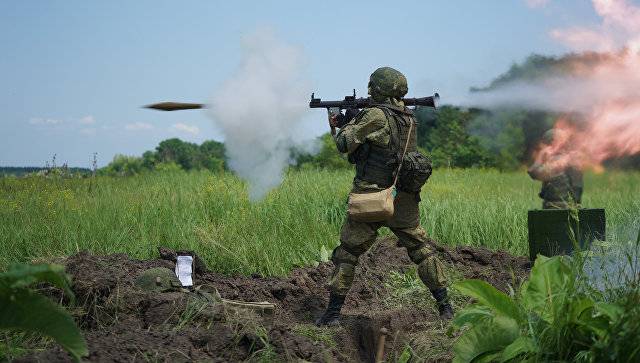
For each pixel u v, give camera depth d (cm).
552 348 458
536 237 854
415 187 629
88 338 491
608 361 430
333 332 600
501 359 454
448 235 1059
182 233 902
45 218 988
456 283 494
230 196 1163
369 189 625
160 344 496
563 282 492
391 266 827
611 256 656
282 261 858
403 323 634
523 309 503
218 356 509
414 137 639
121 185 1588
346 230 632
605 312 439
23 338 530
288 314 678
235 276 802
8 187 1419
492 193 1592
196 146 5422
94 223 938
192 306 586
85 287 606
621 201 1427
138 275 662
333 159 2472
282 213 1041
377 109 620
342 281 623
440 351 545
